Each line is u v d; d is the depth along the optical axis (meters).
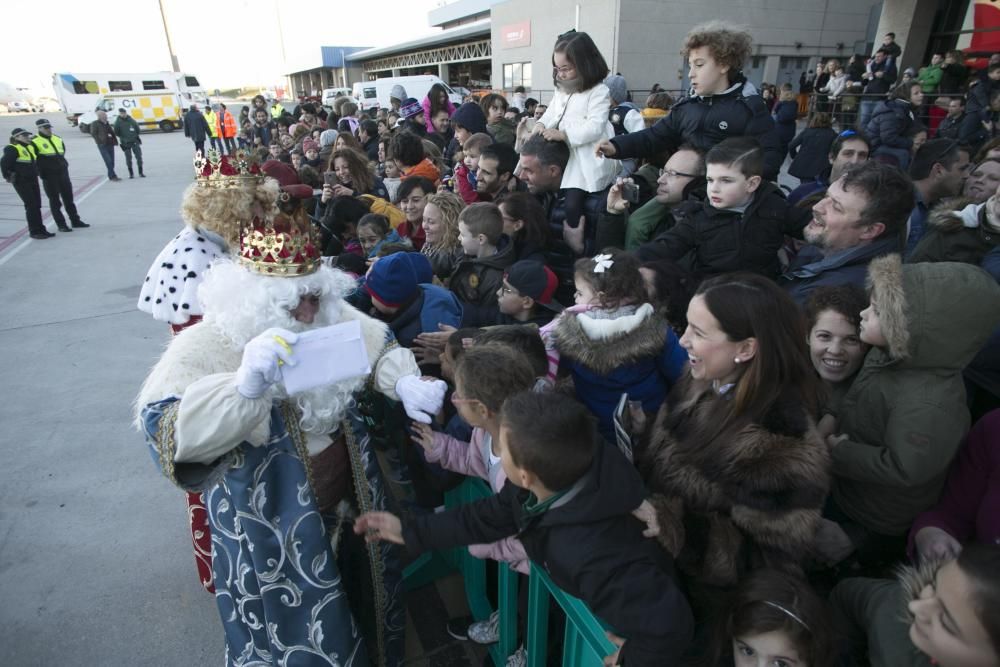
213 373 1.40
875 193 1.87
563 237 3.04
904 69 11.29
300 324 1.44
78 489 2.97
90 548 2.58
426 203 3.34
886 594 1.19
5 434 3.45
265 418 1.36
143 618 2.22
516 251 2.74
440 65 30.02
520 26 19.66
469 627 2.07
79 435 3.44
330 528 1.72
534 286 2.23
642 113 4.62
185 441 1.26
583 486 1.17
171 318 2.13
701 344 1.26
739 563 1.21
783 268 2.55
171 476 1.31
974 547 0.84
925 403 1.36
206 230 2.20
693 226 2.38
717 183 2.22
